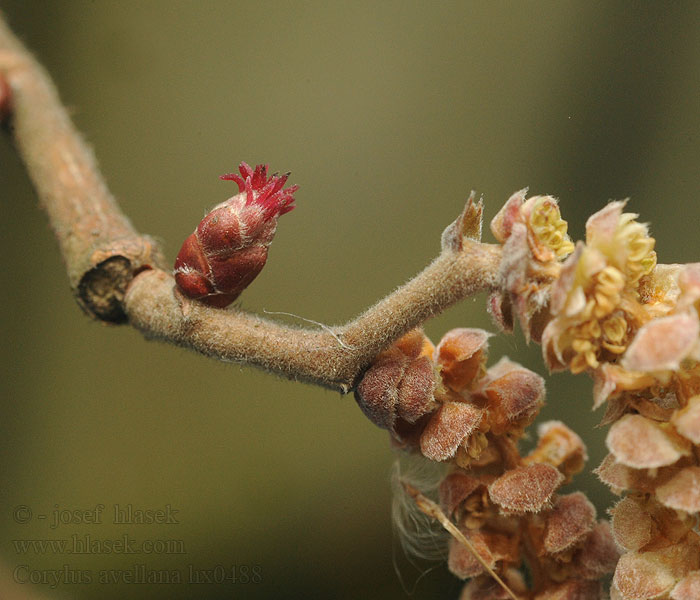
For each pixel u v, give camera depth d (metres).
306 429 0.17
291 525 0.16
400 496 0.13
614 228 0.12
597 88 0.16
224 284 0.12
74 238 0.13
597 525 0.12
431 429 0.12
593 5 0.17
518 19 0.17
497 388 0.12
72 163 0.13
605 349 0.12
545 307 0.12
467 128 0.17
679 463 0.12
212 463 0.17
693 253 0.15
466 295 0.12
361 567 0.15
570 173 0.16
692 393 0.12
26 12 0.17
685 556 0.12
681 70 0.16
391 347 0.12
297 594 0.15
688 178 0.16
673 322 0.11
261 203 0.12
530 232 0.12
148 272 0.12
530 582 0.13
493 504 0.12
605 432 0.15
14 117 0.13
